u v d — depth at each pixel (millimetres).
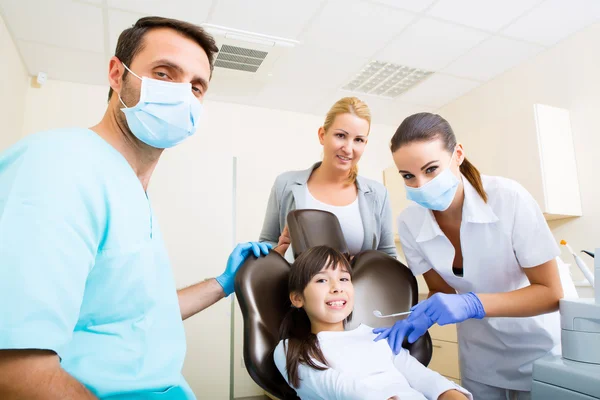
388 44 2592
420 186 1031
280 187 1484
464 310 962
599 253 866
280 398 936
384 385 909
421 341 1043
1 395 505
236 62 2779
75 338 641
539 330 1188
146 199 792
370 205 1449
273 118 3486
